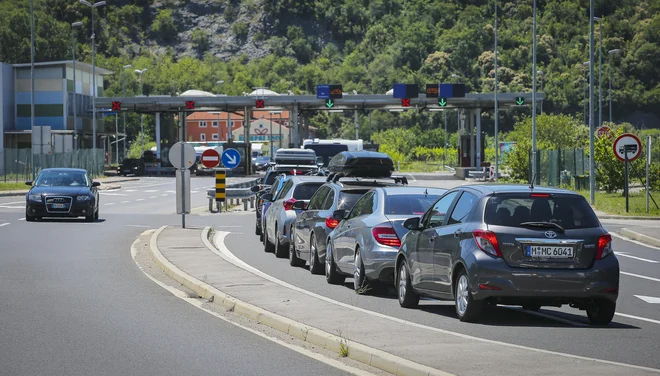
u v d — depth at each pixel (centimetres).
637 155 10738
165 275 5297
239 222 9869
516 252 3541
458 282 3697
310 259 5534
